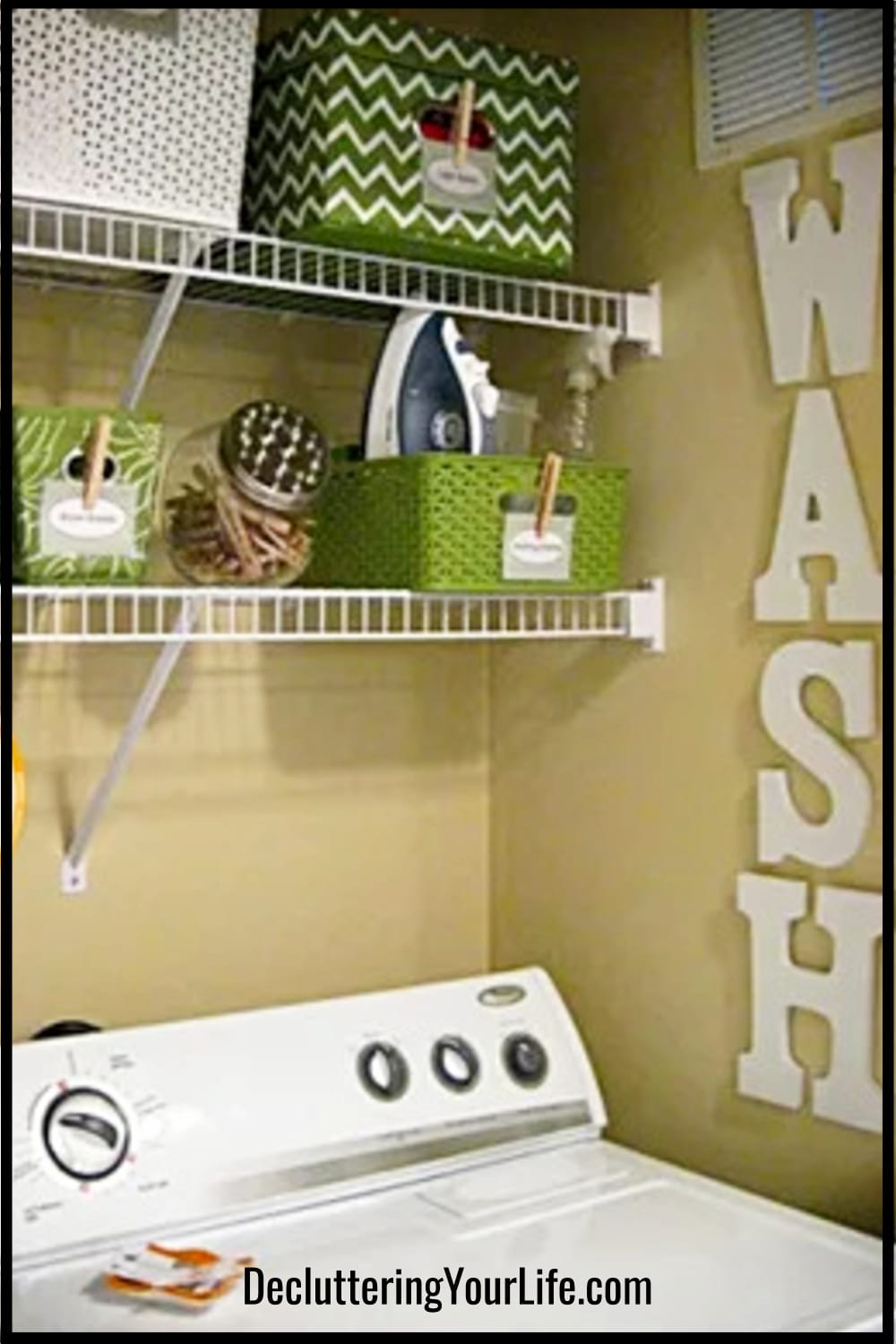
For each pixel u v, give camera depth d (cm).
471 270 177
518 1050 181
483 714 212
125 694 180
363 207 162
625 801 193
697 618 182
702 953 182
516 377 205
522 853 209
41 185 143
